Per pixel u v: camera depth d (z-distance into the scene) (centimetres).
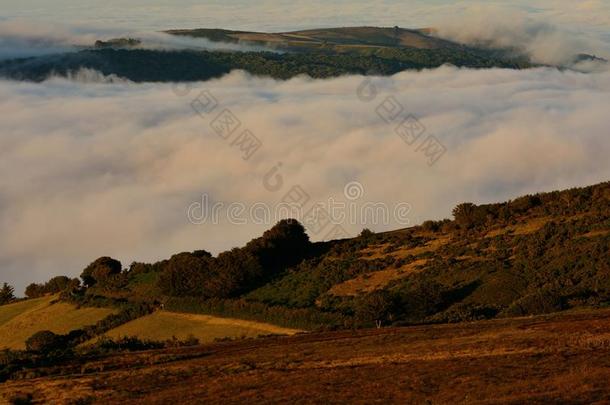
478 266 6262
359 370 3344
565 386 2731
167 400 3178
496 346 3494
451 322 4959
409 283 6288
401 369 3278
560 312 4697
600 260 5750
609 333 3503
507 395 2728
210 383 3400
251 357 3916
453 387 2938
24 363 4303
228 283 6769
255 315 6169
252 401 3027
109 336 6431
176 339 5669
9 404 3350
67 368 4066
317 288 6644
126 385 3516
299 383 3222
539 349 3353
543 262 6044
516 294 5669
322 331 5138
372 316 5509
